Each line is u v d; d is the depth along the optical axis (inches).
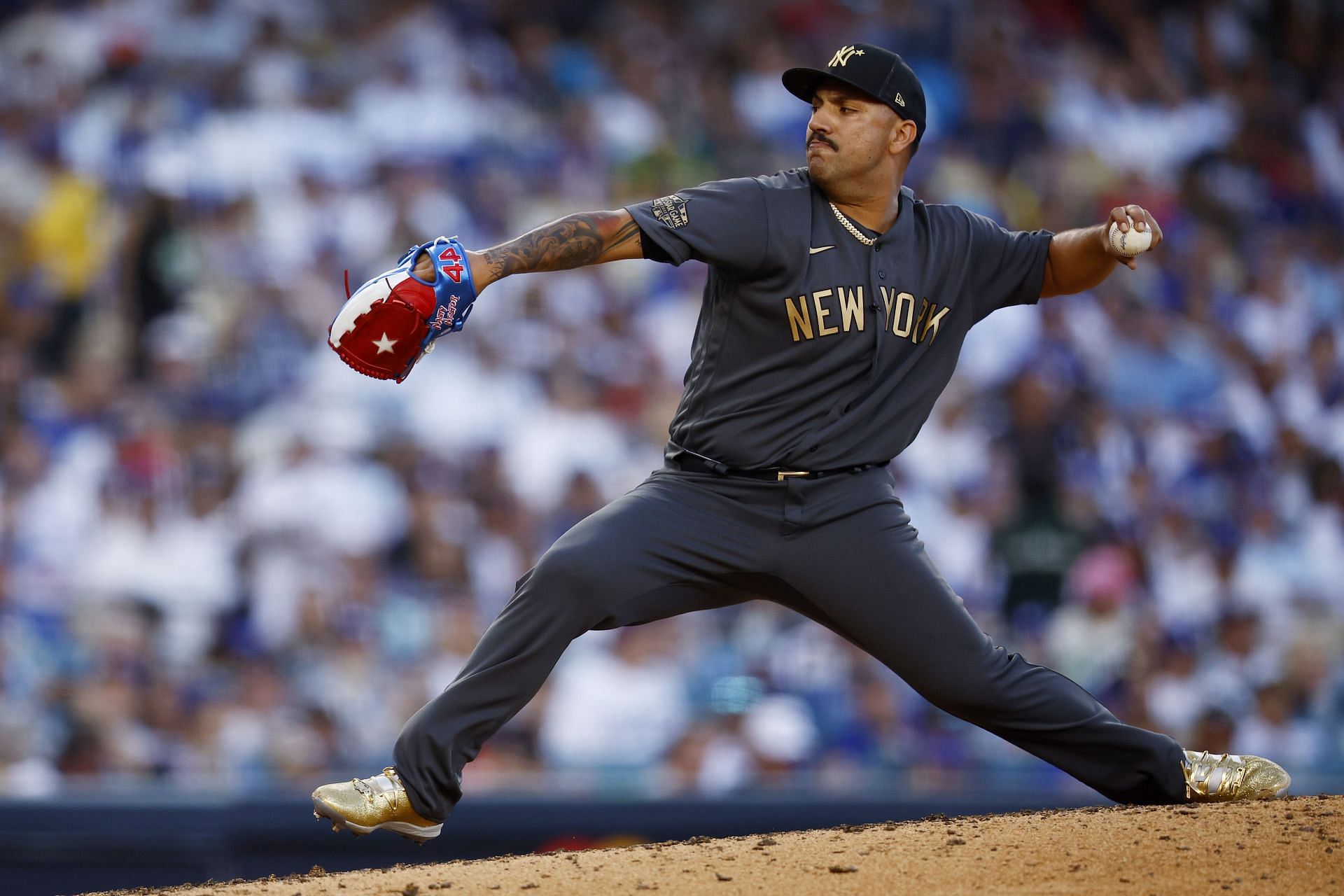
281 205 1529.3
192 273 1475.1
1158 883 436.1
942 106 1820.9
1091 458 1535.4
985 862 459.5
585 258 504.1
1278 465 1648.6
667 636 1238.9
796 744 1214.3
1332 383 1777.8
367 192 1567.4
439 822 518.6
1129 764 546.9
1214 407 1646.2
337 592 1269.7
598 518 521.0
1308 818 492.1
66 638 1213.1
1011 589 1428.4
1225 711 1379.2
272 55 1624.0
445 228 1578.5
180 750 1166.3
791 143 1786.4
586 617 509.7
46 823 813.2
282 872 828.6
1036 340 1592.0
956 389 1528.1
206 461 1331.2
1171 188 1862.7
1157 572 1465.3
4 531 1273.4
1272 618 1473.9
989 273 560.1
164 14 1609.3
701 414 535.8
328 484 1323.8
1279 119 1980.8
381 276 486.9
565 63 1728.6
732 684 1228.5
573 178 1667.1
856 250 526.6
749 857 480.1
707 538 524.7
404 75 1653.5
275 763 1169.4
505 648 506.0
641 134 1720.0
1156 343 1659.7
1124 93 1920.5
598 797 881.5
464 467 1376.7
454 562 1318.9
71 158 1520.7
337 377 1418.6
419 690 1237.1
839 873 454.3
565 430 1433.3
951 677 532.1
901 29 1866.4
